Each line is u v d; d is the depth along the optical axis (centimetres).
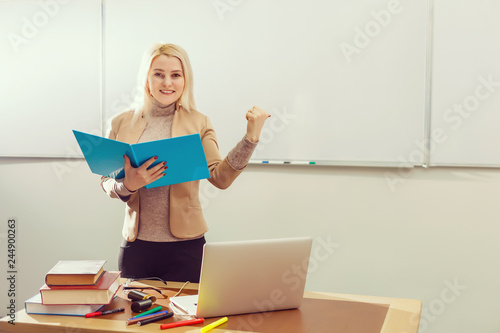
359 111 271
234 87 286
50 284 146
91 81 305
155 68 198
